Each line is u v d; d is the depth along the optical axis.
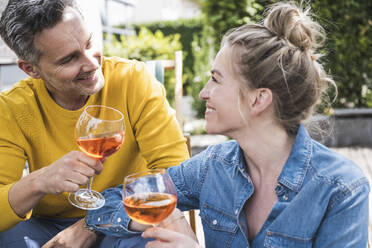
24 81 1.69
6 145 1.57
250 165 1.27
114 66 1.75
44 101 1.61
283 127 1.18
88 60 1.44
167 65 2.73
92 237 1.44
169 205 1.08
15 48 1.45
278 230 1.14
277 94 1.11
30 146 1.64
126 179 1.11
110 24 9.78
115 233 1.39
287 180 1.15
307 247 1.11
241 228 1.22
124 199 1.10
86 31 1.41
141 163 1.82
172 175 1.45
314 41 1.14
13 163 1.57
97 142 1.28
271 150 1.19
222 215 1.29
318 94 1.15
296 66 1.09
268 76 1.09
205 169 1.37
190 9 13.83
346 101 5.68
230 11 4.44
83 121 1.29
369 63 5.44
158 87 1.79
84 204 1.41
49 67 1.44
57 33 1.36
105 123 1.29
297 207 1.12
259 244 1.19
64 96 1.59
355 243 1.07
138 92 1.72
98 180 1.69
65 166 1.30
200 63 7.15
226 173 1.30
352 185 1.08
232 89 1.14
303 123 1.24
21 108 1.61
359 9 5.18
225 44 1.17
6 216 1.36
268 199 1.22
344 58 5.39
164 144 1.67
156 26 10.95
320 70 1.17
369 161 4.50
